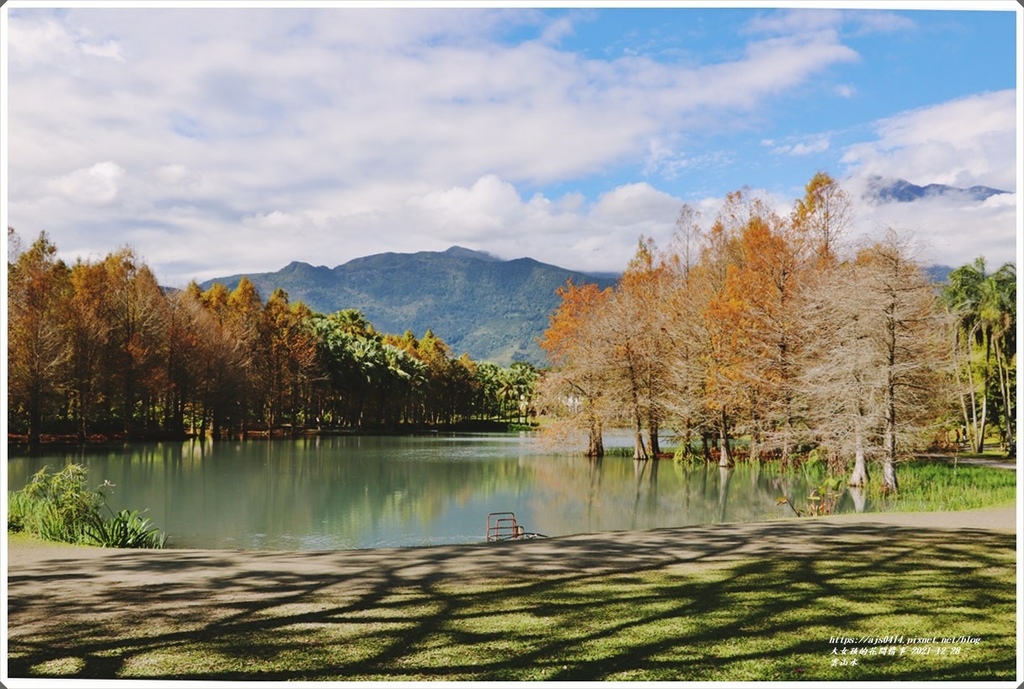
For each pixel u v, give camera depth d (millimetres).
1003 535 11734
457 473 34281
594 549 10672
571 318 47094
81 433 48562
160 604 7250
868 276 25641
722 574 8711
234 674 5340
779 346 34219
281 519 20547
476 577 8609
